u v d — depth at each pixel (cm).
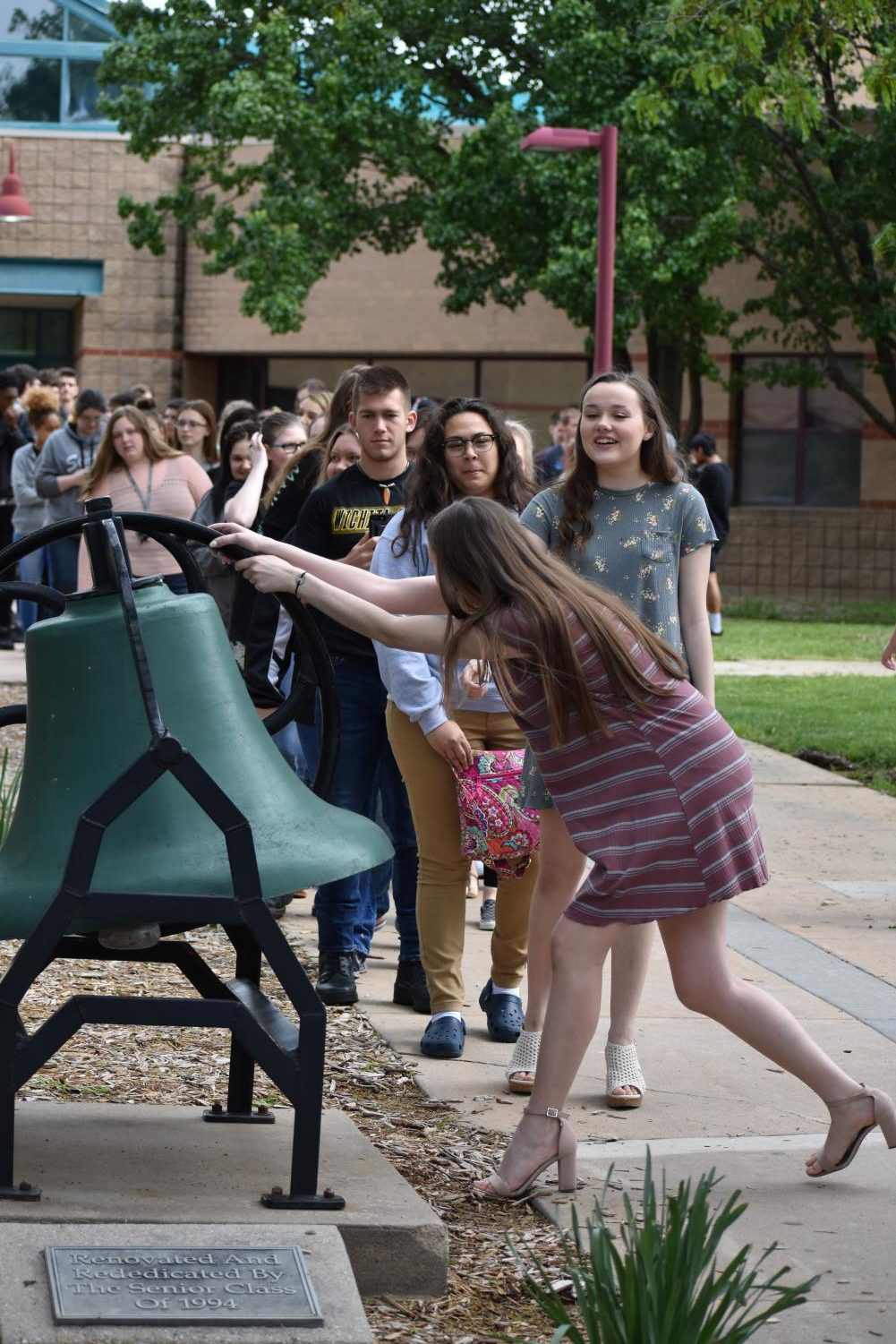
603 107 2233
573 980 414
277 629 702
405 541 549
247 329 2936
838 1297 365
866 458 2833
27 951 347
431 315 2906
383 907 681
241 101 2272
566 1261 381
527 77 2389
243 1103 433
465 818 527
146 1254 335
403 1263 364
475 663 530
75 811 360
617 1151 453
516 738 547
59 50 2914
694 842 406
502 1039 556
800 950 685
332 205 2411
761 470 2891
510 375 2945
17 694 1241
